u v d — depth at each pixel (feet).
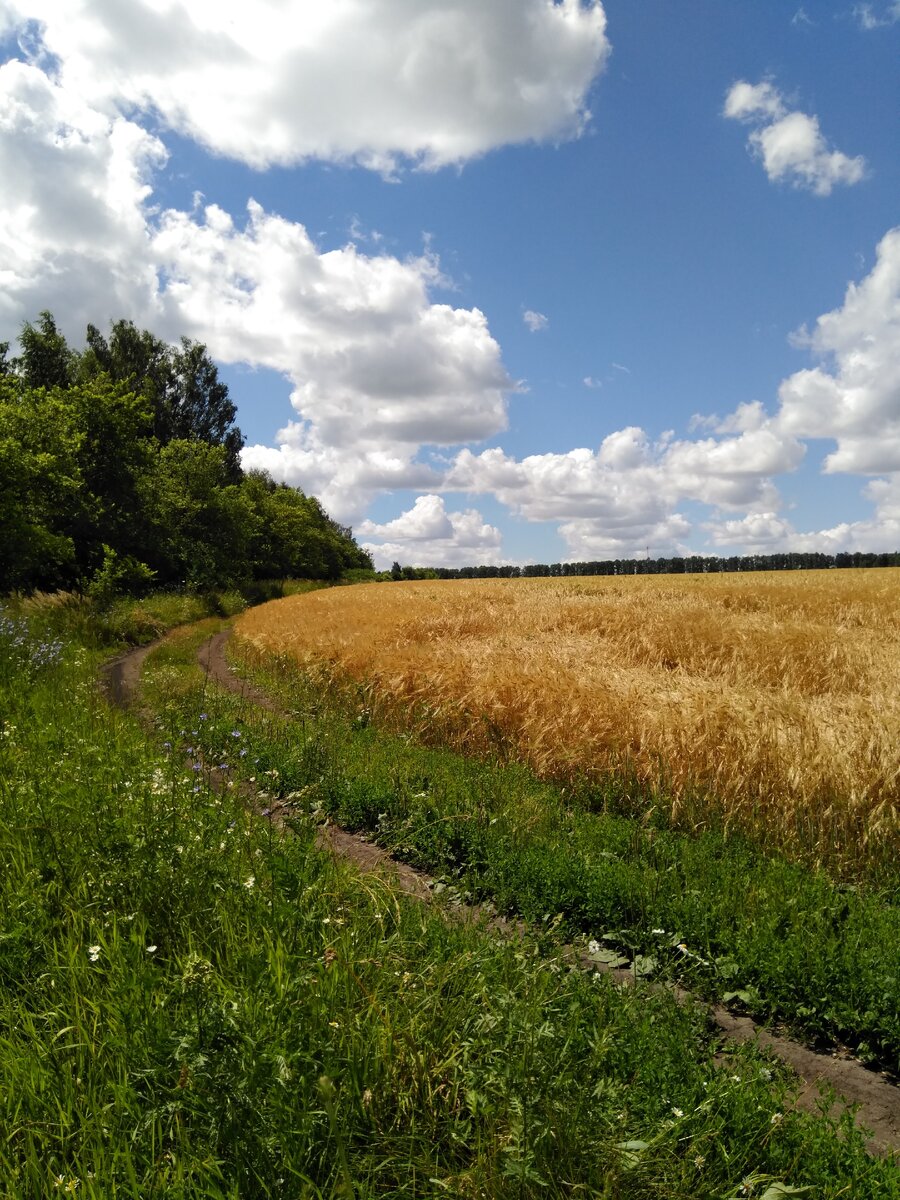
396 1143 8.30
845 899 17.16
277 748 29.48
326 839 21.76
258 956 11.07
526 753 29.78
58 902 13.30
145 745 25.46
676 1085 9.89
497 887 18.12
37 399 110.11
